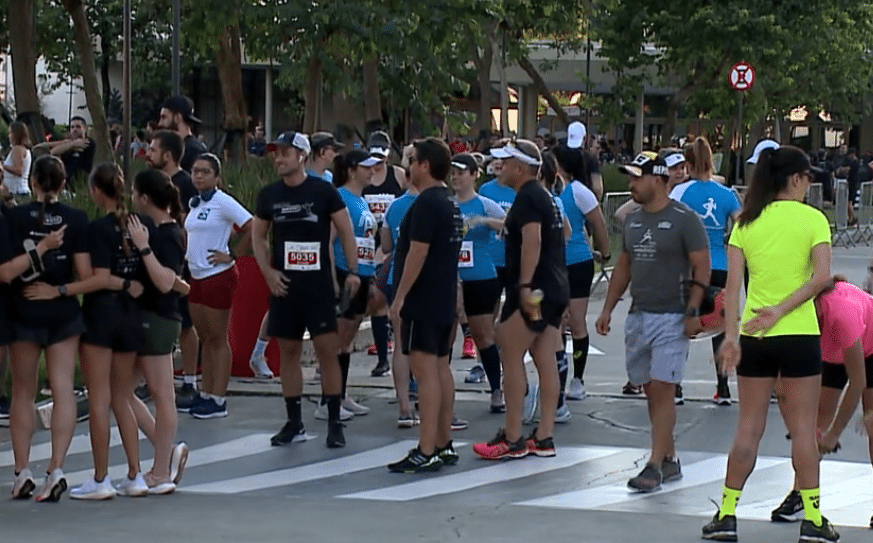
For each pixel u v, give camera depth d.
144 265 9.01
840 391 8.57
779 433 11.52
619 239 25.03
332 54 21.97
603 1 35.75
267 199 10.76
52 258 8.80
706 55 38.66
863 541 7.90
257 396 13.23
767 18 37.44
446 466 10.43
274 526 8.17
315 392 13.30
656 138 54.84
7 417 11.63
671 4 38.53
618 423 12.06
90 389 9.07
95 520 8.33
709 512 9.04
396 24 20.72
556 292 10.31
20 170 16.92
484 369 12.96
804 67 44.03
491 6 22.98
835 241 33.62
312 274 10.76
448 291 10.02
